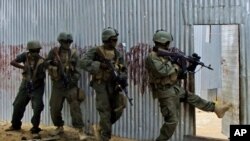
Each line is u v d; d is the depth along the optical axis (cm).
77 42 840
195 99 695
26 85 817
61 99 788
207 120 1050
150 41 753
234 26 816
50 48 888
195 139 709
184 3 716
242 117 692
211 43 1223
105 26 804
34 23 915
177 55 670
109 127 708
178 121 716
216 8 696
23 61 828
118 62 709
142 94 765
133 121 776
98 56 702
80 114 784
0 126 911
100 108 702
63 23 862
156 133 755
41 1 899
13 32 959
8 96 982
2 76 992
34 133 820
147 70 709
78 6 838
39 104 810
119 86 697
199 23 708
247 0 682
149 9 752
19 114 845
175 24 726
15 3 951
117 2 786
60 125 805
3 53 985
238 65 742
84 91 828
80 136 761
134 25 768
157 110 753
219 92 1096
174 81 672
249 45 686
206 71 1238
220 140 691
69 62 768
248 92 688
